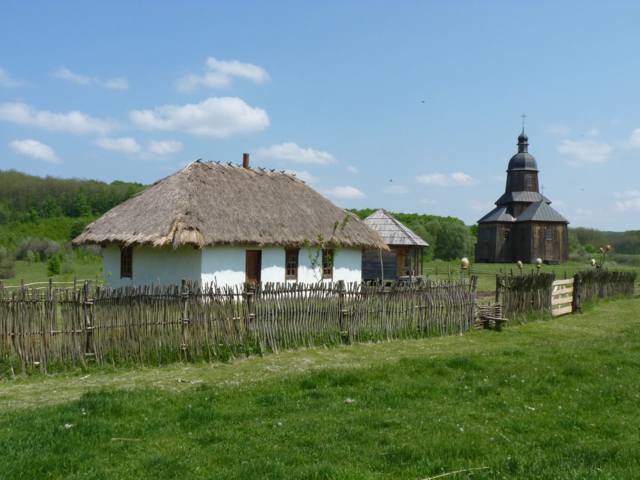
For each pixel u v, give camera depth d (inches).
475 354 439.5
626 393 308.2
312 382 347.6
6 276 1444.4
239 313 462.6
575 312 805.9
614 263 2384.4
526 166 2445.9
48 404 315.3
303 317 498.6
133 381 376.2
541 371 364.5
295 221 896.9
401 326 560.7
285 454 226.1
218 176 889.5
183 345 436.8
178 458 223.0
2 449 227.3
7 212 2802.7
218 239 754.2
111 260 912.3
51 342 400.8
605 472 200.7
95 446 237.5
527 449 227.5
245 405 302.2
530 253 2278.5
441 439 239.9
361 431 253.1
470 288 622.5
